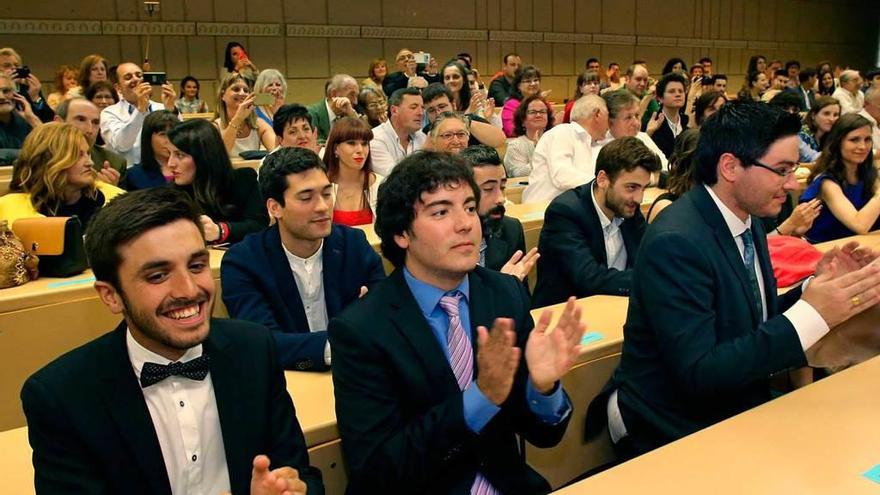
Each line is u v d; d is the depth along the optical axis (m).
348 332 1.35
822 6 14.90
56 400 1.12
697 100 5.33
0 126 4.33
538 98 5.34
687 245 1.53
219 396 1.23
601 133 4.36
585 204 2.57
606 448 1.91
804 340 1.42
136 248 1.09
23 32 7.41
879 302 1.57
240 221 2.85
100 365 1.16
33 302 2.14
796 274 2.36
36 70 7.52
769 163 1.51
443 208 1.35
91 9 7.73
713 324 1.51
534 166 4.39
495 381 1.24
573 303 1.28
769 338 1.42
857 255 1.55
